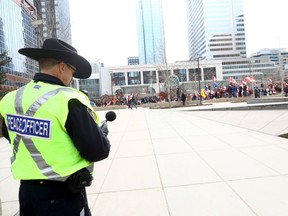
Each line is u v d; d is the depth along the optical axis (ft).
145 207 12.61
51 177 5.72
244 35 499.92
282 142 23.59
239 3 492.13
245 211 11.55
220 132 30.83
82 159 6.08
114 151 24.90
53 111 5.69
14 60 186.70
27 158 5.88
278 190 13.41
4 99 6.64
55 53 6.20
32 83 6.35
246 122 36.01
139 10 451.94
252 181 14.79
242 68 427.74
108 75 372.38
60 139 5.77
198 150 22.70
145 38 441.68
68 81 6.68
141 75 374.02
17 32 191.42
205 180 15.44
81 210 6.15
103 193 14.65
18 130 6.04
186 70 352.28
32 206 5.94
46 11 75.10
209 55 485.15
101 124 7.54
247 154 20.27
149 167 18.81
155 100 168.76
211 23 488.02
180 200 13.09
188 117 50.75
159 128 38.14
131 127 41.65
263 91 146.82
